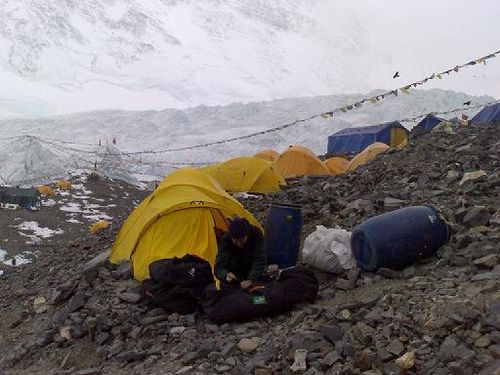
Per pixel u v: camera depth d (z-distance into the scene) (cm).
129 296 581
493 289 389
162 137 7512
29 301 715
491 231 517
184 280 550
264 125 7525
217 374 408
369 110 7294
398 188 777
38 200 2808
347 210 734
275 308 495
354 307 442
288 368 384
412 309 403
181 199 666
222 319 497
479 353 326
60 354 534
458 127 1134
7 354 576
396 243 514
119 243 724
